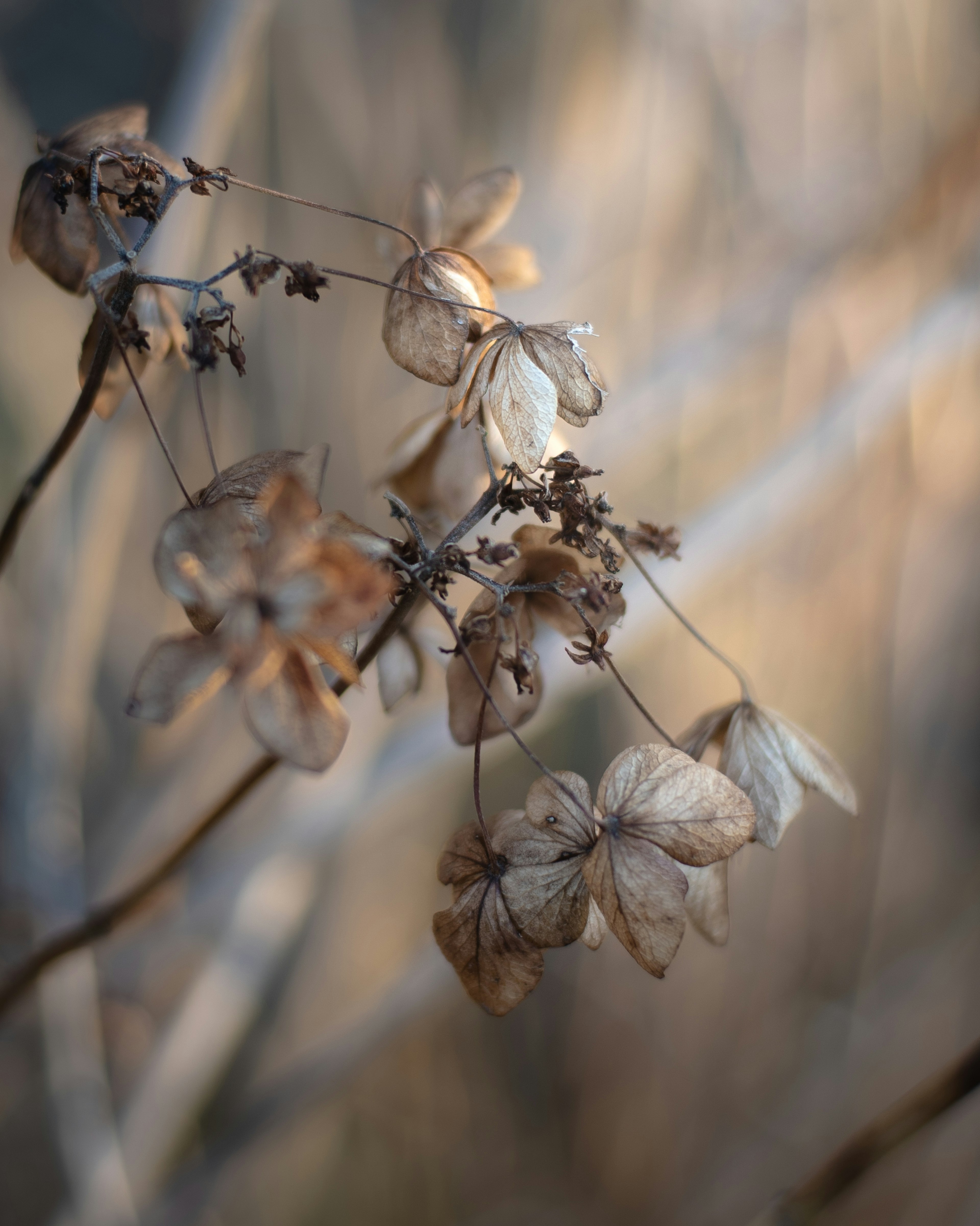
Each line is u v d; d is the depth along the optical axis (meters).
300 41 0.48
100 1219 0.38
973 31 0.55
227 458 0.48
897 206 0.53
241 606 0.20
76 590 0.41
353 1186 0.56
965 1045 0.57
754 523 0.41
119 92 0.69
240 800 0.26
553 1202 0.58
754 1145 0.57
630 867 0.22
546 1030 0.60
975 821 0.60
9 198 0.49
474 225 0.26
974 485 0.54
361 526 0.22
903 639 0.57
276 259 0.22
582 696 0.48
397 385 0.50
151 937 0.45
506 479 0.23
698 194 0.54
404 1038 0.56
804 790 0.24
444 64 0.52
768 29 0.53
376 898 0.55
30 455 0.52
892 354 0.45
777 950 0.59
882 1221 0.55
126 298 0.23
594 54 0.52
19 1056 0.52
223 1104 0.51
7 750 0.44
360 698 0.42
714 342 0.51
